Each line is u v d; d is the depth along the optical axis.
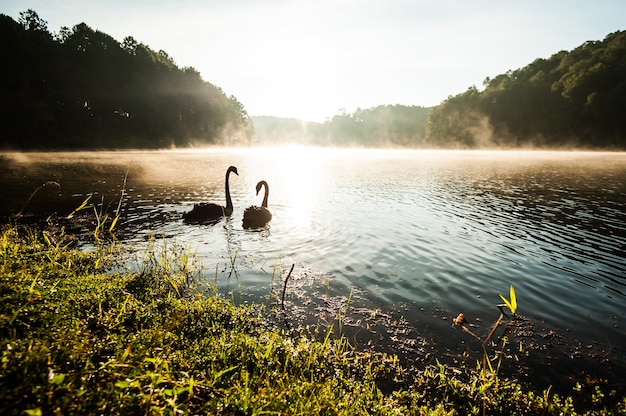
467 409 4.29
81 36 84.06
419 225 12.78
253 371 4.29
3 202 15.68
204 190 21.08
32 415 2.08
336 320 6.22
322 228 12.20
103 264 8.15
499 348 5.52
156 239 10.59
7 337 3.36
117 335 4.20
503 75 134.62
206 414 3.01
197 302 6.27
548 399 4.46
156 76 97.56
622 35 100.50
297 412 3.32
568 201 17.95
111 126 85.81
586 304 6.93
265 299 6.90
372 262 9.01
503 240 11.01
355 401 3.99
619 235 11.65
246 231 11.76
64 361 3.13
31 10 77.38
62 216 13.18
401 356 5.28
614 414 4.22
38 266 6.54
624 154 71.19
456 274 8.31
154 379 2.90
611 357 5.32
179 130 99.12
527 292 7.43
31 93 66.88
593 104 84.38
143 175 28.66
